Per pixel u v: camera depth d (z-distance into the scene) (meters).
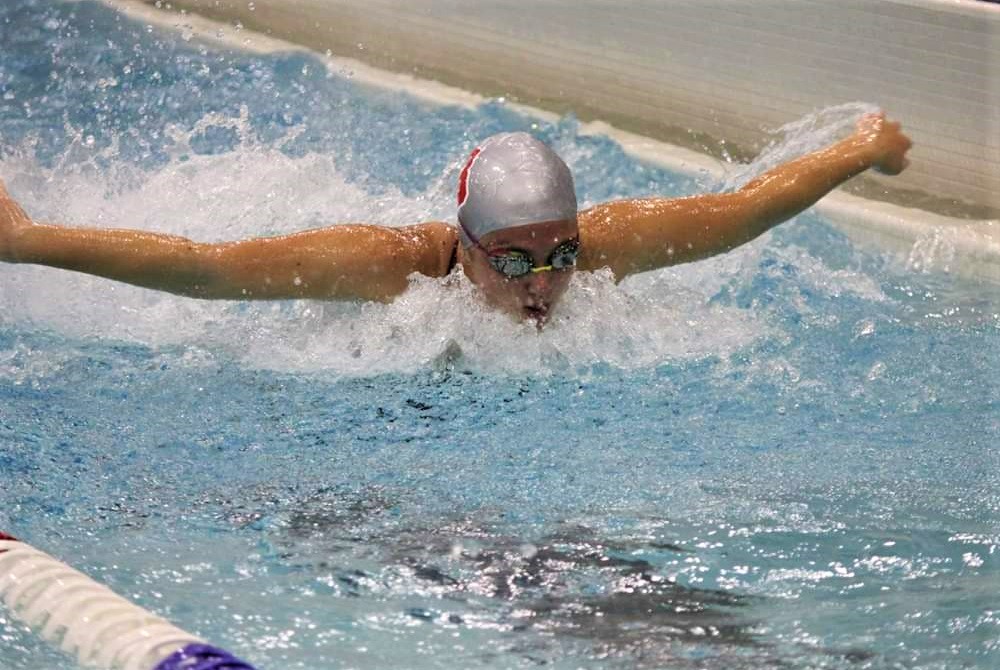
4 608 5.21
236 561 5.59
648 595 5.27
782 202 9.31
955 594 5.22
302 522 5.98
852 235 11.63
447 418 7.37
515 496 6.28
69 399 7.62
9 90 15.18
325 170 12.50
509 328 8.31
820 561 5.55
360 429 7.21
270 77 16.08
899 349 8.62
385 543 5.75
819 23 12.83
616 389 7.82
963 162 11.73
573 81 15.38
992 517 5.96
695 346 8.52
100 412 7.43
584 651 4.82
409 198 12.33
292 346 8.52
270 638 4.94
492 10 15.98
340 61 16.75
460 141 14.30
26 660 4.86
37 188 12.11
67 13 17.62
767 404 7.60
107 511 6.10
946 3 11.66
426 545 5.73
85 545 5.73
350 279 8.40
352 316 8.59
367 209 11.77
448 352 8.23
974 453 6.81
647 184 13.34
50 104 14.80
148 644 4.75
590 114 15.12
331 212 11.65
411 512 6.09
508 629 5.00
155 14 17.88
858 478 6.48
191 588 5.34
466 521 5.98
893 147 9.80
